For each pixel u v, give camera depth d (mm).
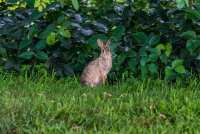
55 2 13656
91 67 12781
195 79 12719
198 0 13234
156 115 10383
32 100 10906
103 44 12852
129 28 13773
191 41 12852
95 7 13961
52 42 13148
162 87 12375
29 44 13297
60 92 11906
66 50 13500
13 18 13758
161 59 12922
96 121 9977
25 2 14094
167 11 13547
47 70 13297
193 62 13195
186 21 13414
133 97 11438
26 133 9414
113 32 13297
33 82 12680
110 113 10289
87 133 9414
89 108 10547
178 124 9898
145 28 13727
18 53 13438
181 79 12828
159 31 13547
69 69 13242
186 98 11062
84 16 13867
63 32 13062
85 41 13438
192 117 10250
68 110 10336
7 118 9719
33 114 10078
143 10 13867
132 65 13055
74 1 8555
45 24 13625
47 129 9492
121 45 13445
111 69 13258
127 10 13820
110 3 13883
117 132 9453
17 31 13484
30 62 13398
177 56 13281
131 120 10156
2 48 13320
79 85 12602
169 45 12945
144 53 12984
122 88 12328
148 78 12984
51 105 10578
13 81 12695
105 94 11516
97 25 13523
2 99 10789
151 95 11625
